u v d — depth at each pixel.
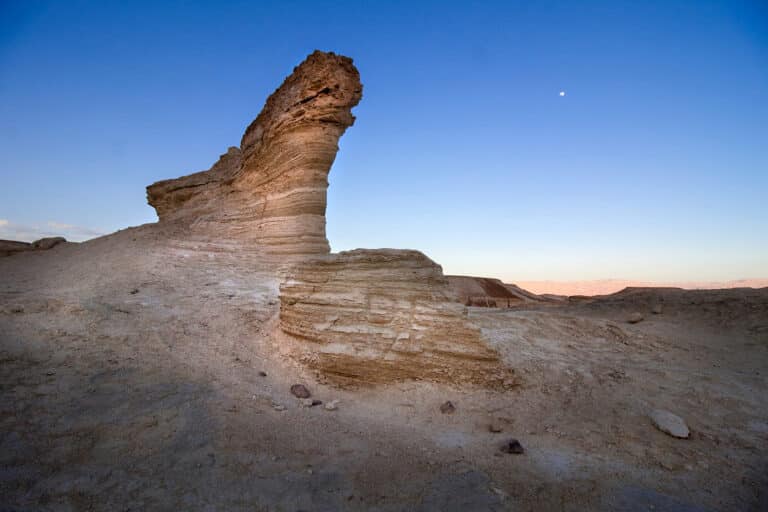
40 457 4.48
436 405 7.66
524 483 5.04
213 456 5.00
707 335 13.27
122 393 6.39
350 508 4.28
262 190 21.98
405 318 8.83
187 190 29.31
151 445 5.06
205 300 13.02
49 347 7.81
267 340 10.27
